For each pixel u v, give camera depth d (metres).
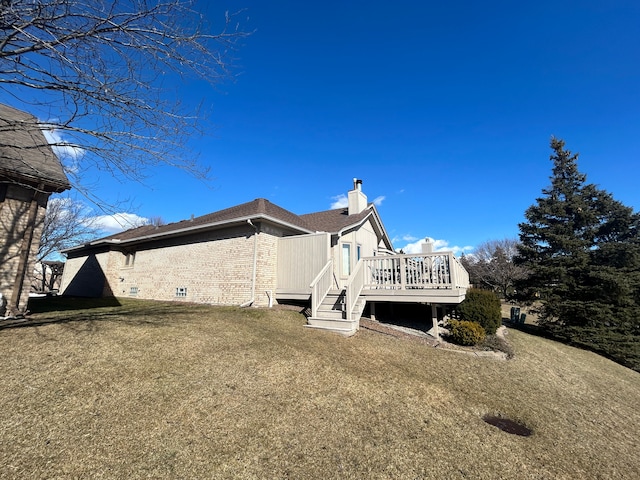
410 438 3.66
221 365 4.95
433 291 8.91
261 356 5.53
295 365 5.32
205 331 6.72
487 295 10.60
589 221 15.78
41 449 2.72
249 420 3.59
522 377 6.93
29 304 11.03
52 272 30.98
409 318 11.61
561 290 14.78
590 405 6.16
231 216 11.62
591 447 4.27
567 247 15.20
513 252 38.50
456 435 3.89
